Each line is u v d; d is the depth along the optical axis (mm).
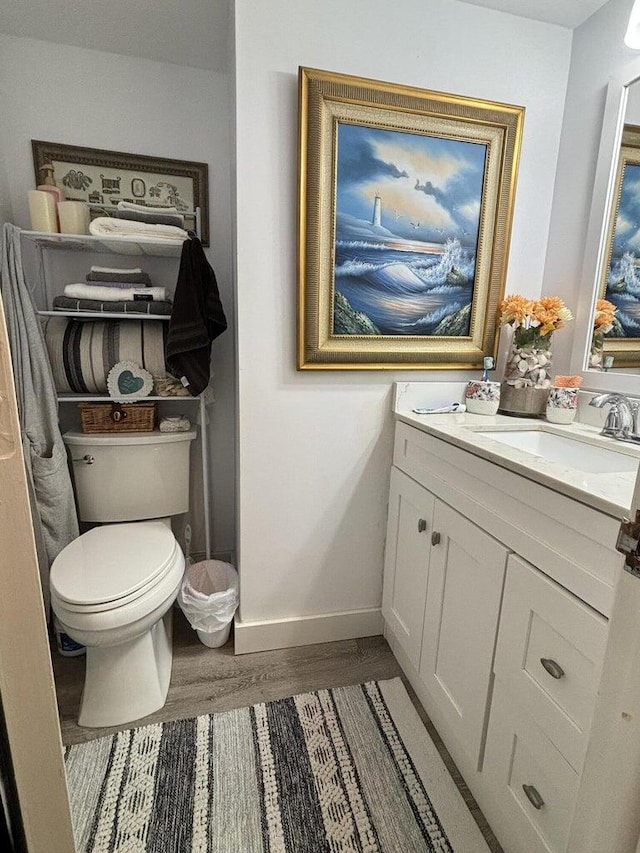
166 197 1701
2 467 445
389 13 1249
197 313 1462
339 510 1546
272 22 1179
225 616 1529
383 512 1592
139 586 1184
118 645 1207
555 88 1431
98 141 1612
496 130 1360
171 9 1348
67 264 1662
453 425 1275
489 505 992
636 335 1241
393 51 1270
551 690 806
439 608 1202
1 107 1511
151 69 1615
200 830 1001
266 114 1223
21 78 1512
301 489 1494
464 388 1542
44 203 1419
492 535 981
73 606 1116
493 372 1598
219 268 1802
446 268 1422
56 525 1506
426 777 1130
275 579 1546
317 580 1585
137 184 1666
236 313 1372
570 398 1347
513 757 918
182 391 1666
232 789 1090
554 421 1378
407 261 1383
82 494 1635
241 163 1234
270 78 1205
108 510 1656
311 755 1183
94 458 1607
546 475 813
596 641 702
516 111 1354
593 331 1382
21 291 1393
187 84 1655
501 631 945
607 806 467
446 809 1056
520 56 1375
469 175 1376
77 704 1335
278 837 992
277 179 1268
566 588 776
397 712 1322
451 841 989
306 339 1349
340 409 1467
